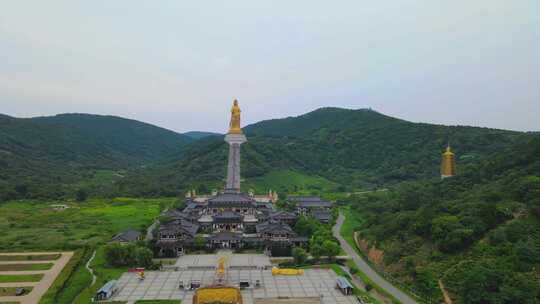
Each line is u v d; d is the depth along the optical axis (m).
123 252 135.62
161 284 119.75
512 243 106.88
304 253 140.00
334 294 112.88
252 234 173.75
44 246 148.50
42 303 103.81
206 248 158.00
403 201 185.00
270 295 111.88
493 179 163.62
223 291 77.56
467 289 95.88
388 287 116.62
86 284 118.94
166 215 189.00
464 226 119.94
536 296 87.56
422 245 128.88
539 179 128.88
